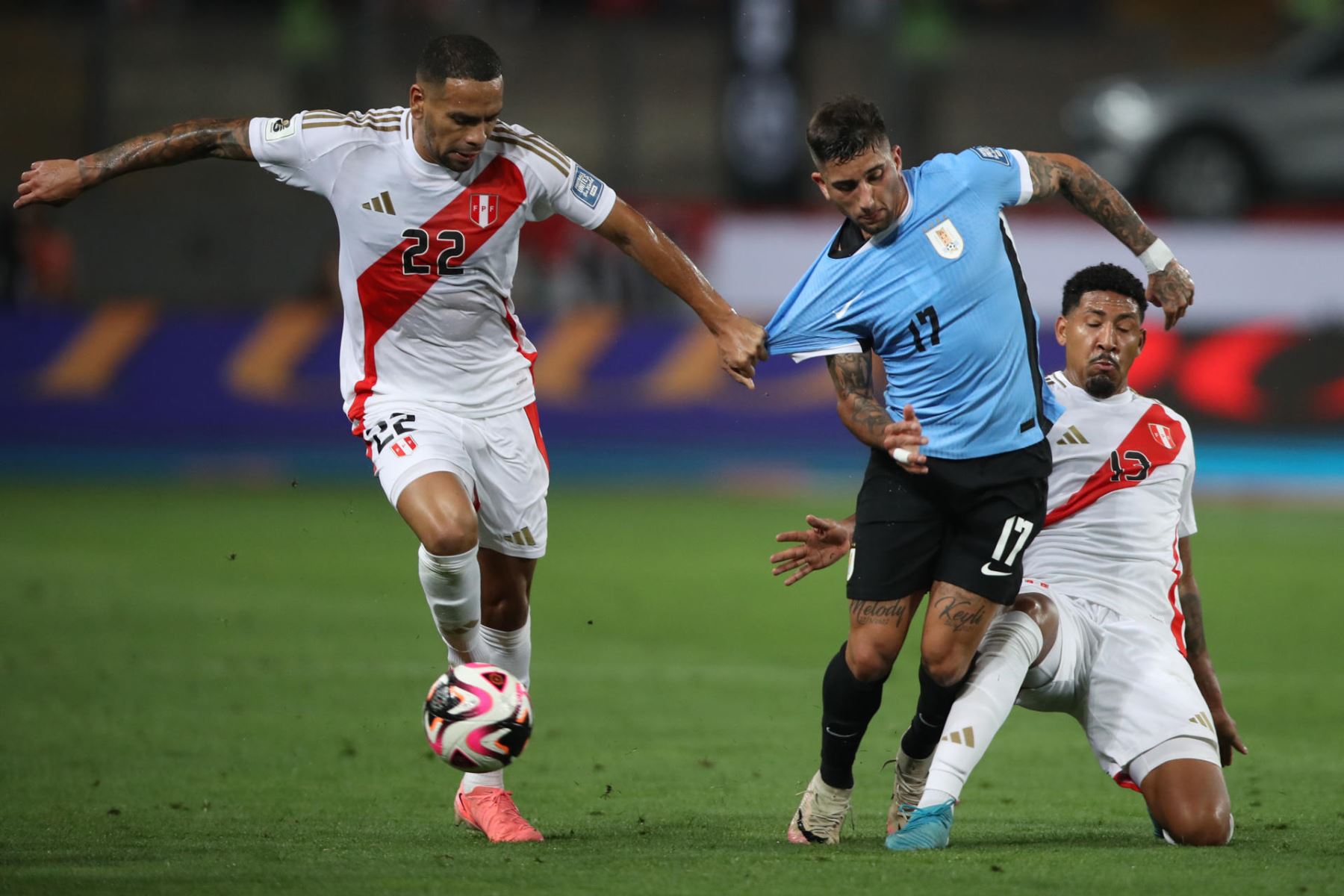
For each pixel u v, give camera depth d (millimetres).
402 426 18062
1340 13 97375
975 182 17188
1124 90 75375
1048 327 66812
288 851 16391
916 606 17484
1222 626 37688
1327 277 67375
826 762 17328
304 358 69500
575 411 68562
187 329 69062
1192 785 17047
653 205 69938
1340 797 20578
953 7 91000
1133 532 18781
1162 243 18453
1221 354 66375
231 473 67375
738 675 31500
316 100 85312
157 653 32562
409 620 37250
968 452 16859
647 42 92000
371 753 23641
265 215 71062
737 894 13922
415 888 14141
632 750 24281
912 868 15172
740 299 69438
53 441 67938
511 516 18828
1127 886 14336
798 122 77312
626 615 38938
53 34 91562
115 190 81500
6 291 68500
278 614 37719
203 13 88812
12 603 38406
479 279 18141
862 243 17266
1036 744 25609
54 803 19781
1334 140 72750
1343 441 66062
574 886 14219
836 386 17562
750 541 51875
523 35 92000
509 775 22359
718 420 69062
